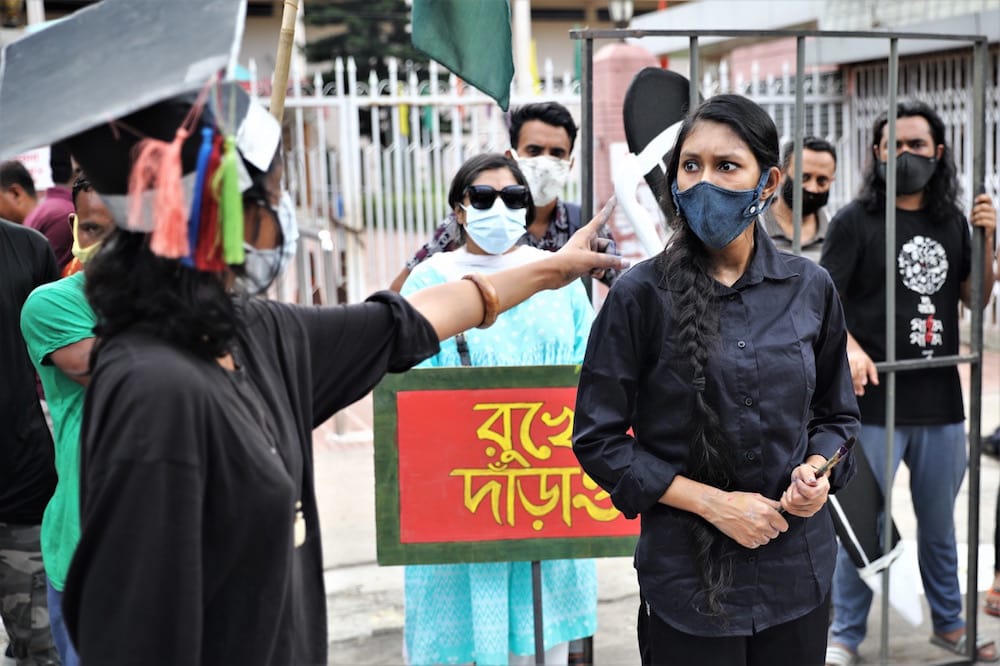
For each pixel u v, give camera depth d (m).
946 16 8.78
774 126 2.19
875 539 3.42
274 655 1.54
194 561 1.38
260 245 1.51
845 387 2.40
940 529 3.70
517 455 2.94
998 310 9.12
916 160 3.47
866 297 3.61
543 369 2.93
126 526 1.36
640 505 2.23
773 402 2.19
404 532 2.93
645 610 2.43
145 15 1.52
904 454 3.77
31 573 3.12
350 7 18.58
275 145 1.54
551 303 3.15
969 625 3.56
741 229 2.16
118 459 1.36
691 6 12.09
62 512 2.55
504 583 3.05
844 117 10.18
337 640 3.95
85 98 1.39
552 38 24.00
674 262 2.23
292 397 1.64
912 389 3.62
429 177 9.21
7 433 3.01
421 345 1.85
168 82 1.33
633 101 2.95
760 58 11.85
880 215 3.56
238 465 1.44
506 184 3.11
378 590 4.42
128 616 1.36
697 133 2.17
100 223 2.45
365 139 10.74
